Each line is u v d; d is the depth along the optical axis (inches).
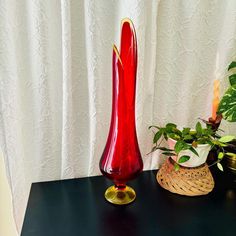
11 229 43.0
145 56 34.7
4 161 35.7
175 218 30.7
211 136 34.4
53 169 38.9
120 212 31.6
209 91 39.8
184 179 33.6
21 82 34.0
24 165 37.3
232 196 34.6
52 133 36.9
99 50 33.9
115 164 30.5
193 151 30.6
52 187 36.4
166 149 34.4
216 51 37.9
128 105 29.1
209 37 37.0
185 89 38.2
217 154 36.8
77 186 36.7
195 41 36.2
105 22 33.5
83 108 37.0
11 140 34.3
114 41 34.5
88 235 27.9
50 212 31.4
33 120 36.0
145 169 41.2
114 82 28.3
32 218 30.3
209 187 34.2
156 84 37.2
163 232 28.5
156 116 38.7
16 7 31.3
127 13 32.7
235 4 34.9
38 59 32.8
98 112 35.8
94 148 37.3
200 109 40.6
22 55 33.3
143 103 36.2
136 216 30.9
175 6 34.4
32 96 34.9
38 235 27.7
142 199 34.0
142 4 31.5
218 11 36.1
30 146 37.3
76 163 39.2
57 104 35.9
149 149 39.9
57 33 33.0
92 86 34.5
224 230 29.0
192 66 37.4
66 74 32.9
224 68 38.3
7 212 41.6
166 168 36.0
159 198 34.2
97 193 35.2
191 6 34.3
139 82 34.4
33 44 32.6
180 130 36.8
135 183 37.6
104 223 29.7
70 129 35.3
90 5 31.5
